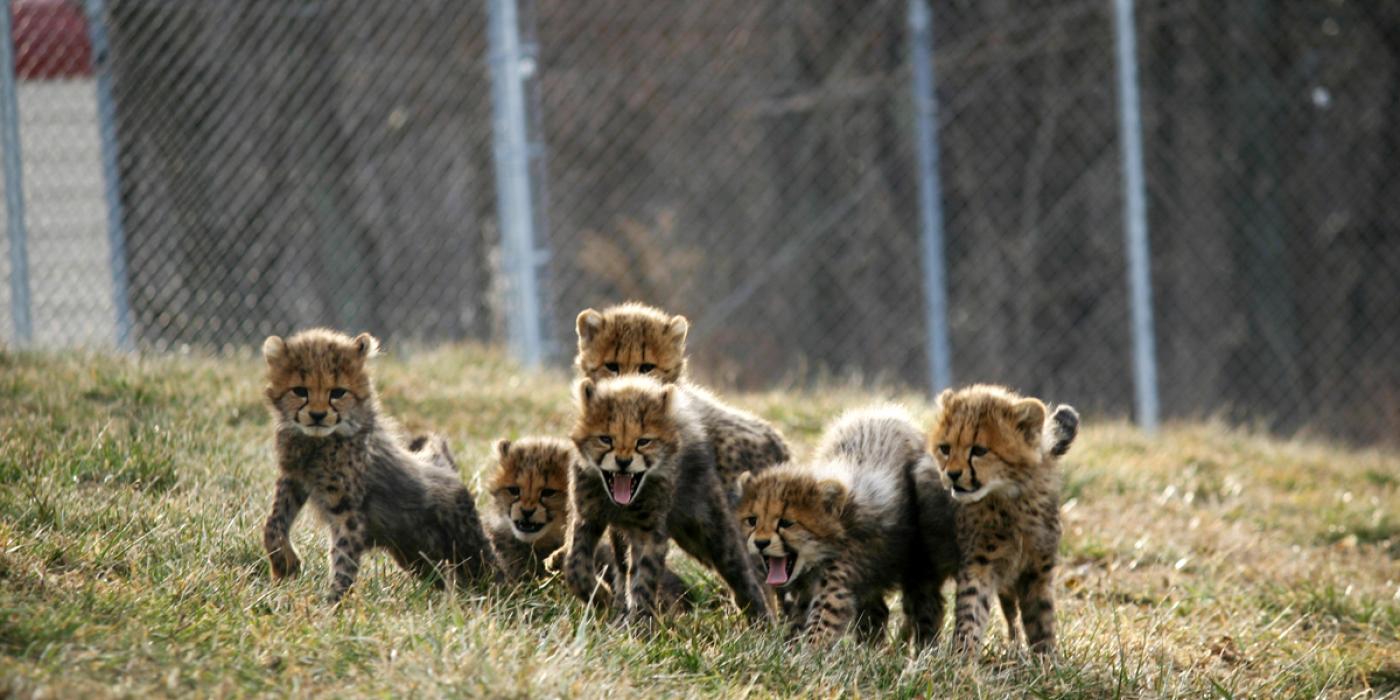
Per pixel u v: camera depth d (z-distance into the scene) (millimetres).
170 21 16375
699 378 22219
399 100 21594
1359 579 10484
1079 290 25688
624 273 24016
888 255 25609
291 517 7734
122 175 15297
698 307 24000
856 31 25516
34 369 11570
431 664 6062
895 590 8555
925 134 15086
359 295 20000
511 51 14133
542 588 7812
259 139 17672
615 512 7777
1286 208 25203
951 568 8398
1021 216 25812
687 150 25562
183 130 16172
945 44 25312
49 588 6551
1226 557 10672
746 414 9297
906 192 25547
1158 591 9773
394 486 8094
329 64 19000
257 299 17172
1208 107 25094
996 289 25656
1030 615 8039
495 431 11727
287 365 7672
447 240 22156
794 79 25672
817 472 8055
